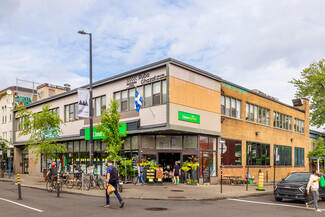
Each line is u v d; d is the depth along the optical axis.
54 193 18.00
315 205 13.48
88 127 27.11
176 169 22.50
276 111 35.94
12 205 12.94
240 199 16.88
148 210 12.14
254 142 30.95
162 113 21.03
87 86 27.44
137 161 22.59
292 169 38.81
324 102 36.88
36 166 35.06
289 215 11.81
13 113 39.09
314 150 35.84
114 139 19.08
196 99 23.11
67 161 30.45
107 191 12.66
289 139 38.66
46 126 25.44
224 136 26.38
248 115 30.45
